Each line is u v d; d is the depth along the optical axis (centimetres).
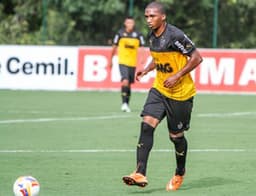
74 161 2831
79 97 5769
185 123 2250
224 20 7588
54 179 2459
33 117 4388
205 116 4581
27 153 3019
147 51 5975
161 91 2220
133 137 3541
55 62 6288
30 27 8100
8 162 2789
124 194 2217
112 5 7625
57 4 7838
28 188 1953
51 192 2238
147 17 2184
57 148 3162
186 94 2220
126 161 2847
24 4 8156
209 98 5812
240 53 6122
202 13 7700
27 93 6047
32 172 2584
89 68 6272
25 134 3616
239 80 6144
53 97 5741
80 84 6284
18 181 1967
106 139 3462
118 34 4947
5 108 4909
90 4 7662
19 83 6319
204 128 3962
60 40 7550
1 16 8300
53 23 7638
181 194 2225
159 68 2230
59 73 6291
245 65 6125
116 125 4028
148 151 2178
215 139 3519
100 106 5103
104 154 3017
